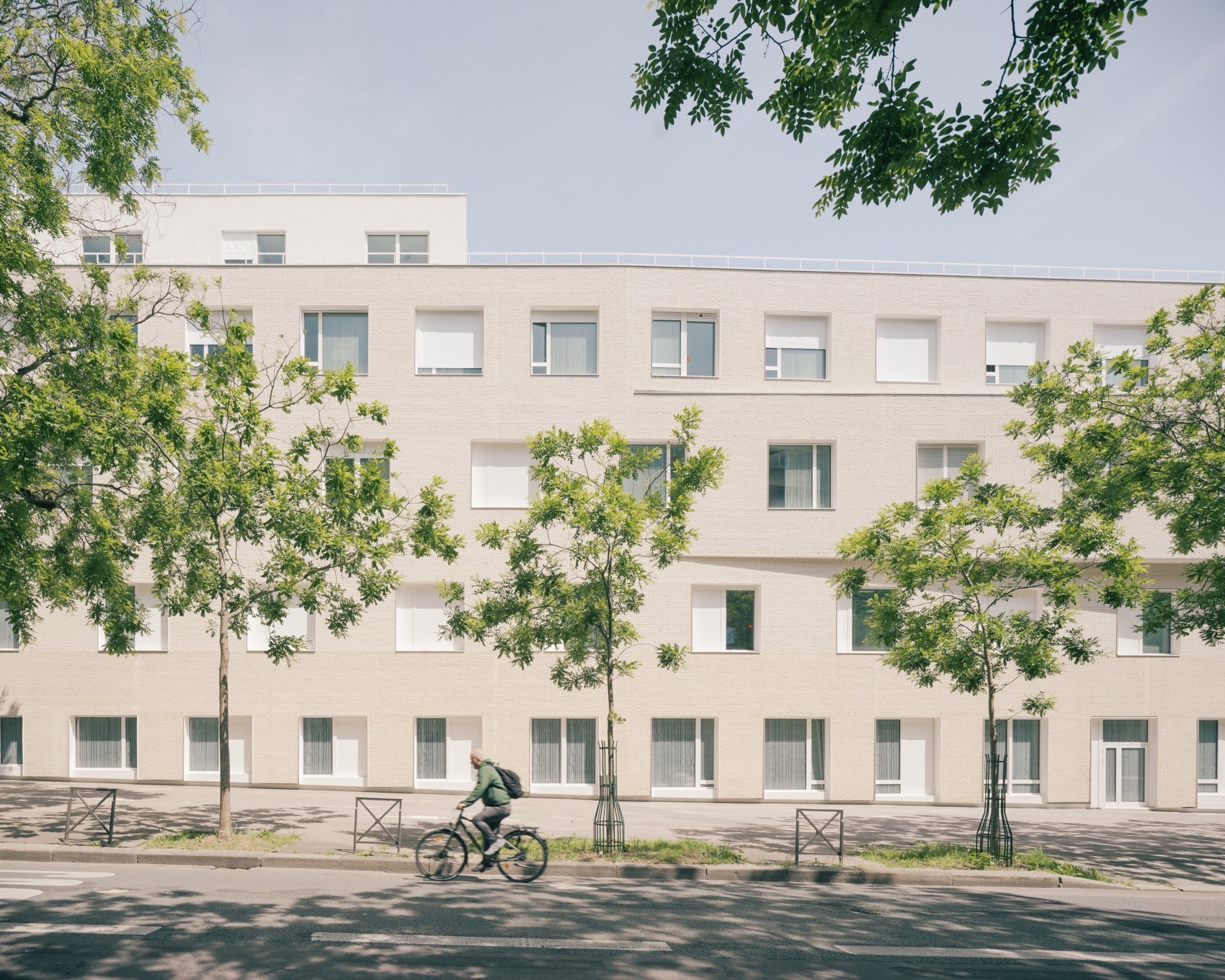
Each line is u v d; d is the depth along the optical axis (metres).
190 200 24.14
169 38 14.07
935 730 20.61
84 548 14.92
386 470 20.02
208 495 12.61
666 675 20.08
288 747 19.83
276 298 20.59
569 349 21.03
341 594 14.12
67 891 10.02
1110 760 21.02
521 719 19.94
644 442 20.56
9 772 20.33
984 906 11.00
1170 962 8.52
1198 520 13.70
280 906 9.51
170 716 19.95
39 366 14.33
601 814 14.31
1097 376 15.74
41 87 13.98
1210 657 20.88
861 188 7.33
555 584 13.79
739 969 7.70
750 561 20.45
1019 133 6.71
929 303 21.45
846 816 18.27
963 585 14.06
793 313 21.38
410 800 18.48
